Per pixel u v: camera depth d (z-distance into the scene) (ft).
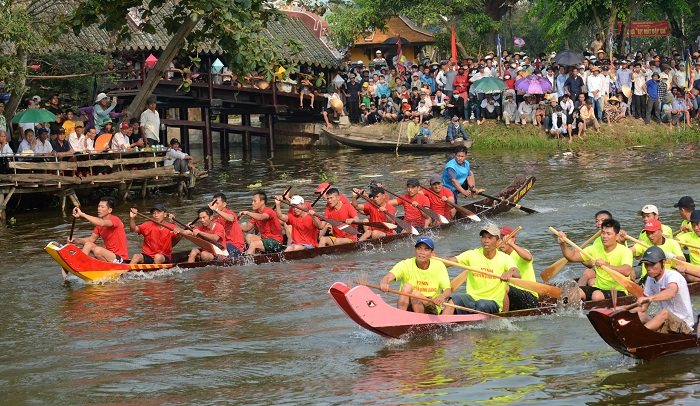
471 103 108.99
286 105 109.09
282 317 37.93
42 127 74.23
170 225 47.88
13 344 35.22
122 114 79.87
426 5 127.13
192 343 34.58
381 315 33.24
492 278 35.29
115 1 72.02
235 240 49.80
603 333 29.73
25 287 45.24
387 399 27.66
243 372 30.89
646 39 166.09
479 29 135.85
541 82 102.83
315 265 48.37
